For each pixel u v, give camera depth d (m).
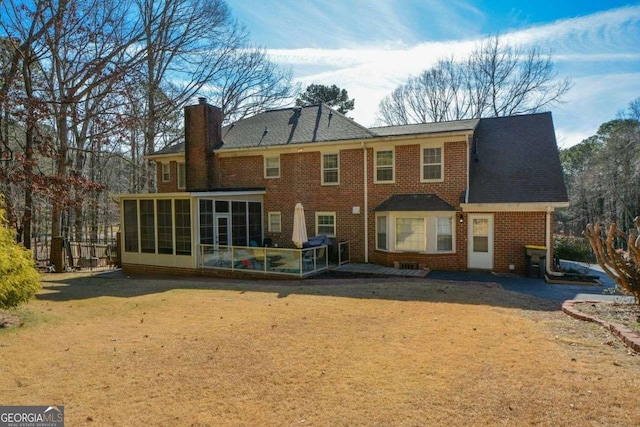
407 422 3.74
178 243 15.98
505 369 4.94
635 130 36.03
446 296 9.86
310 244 15.25
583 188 38.78
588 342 5.98
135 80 19.72
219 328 7.11
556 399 4.09
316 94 41.03
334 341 6.23
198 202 15.73
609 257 8.13
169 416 3.94
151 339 6.50
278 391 4.48
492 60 33.28
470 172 15.96
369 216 17.02
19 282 7.79
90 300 10.12
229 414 3.97
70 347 6.11
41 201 21.23
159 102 27.09
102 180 33.91
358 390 4.46
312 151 18.06
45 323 7.64
